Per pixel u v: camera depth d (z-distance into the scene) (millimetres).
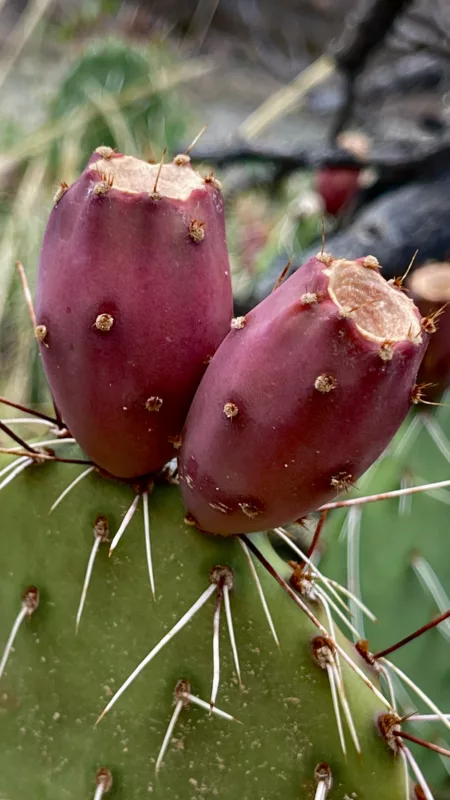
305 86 654
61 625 231
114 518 229
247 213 715
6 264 587
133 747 227
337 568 308
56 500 232
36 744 232
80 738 230
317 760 220
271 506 200
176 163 207
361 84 685
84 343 199
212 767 223
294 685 221
